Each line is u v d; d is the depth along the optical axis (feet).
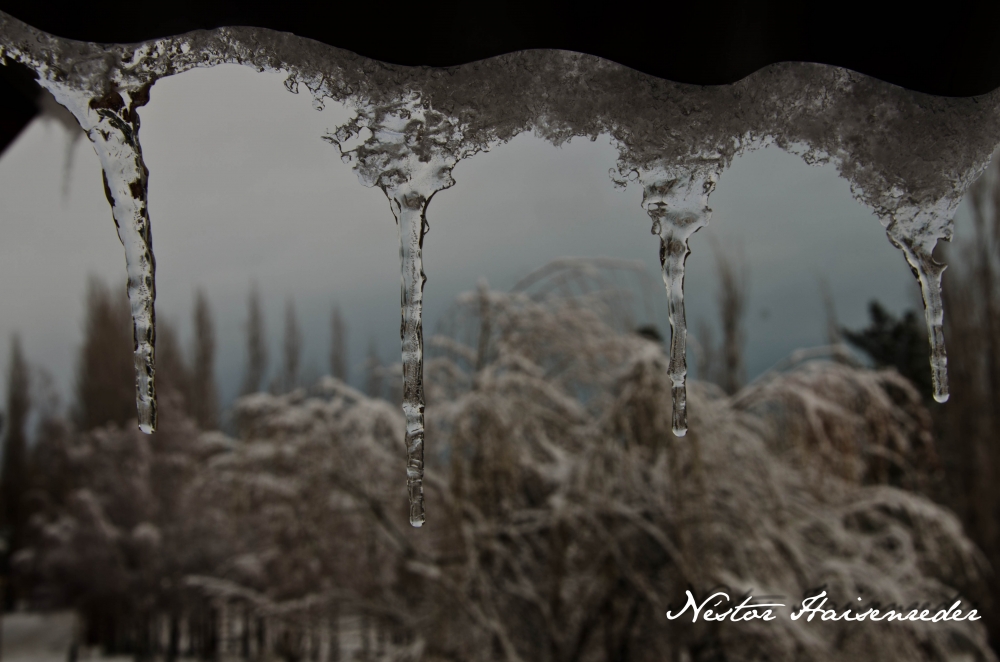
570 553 18.57
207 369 86.84
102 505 46.55
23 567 55.06
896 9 2.83
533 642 19.08
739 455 18.81
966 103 3.31
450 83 3.00
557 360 21.95
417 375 3.36
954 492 39.32
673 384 3.53
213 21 2.77
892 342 49.11
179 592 38.73
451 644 18.40
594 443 18.06
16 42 2.81
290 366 102.12
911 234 3.52
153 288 3.14
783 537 17.69
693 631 16.70
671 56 2.88
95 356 76.48
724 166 3.28
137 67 2.90
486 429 18.66
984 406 41.01
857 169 3.36
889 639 16.90
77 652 48.21
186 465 46.52
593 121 3.12
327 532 21.26
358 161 3.06
